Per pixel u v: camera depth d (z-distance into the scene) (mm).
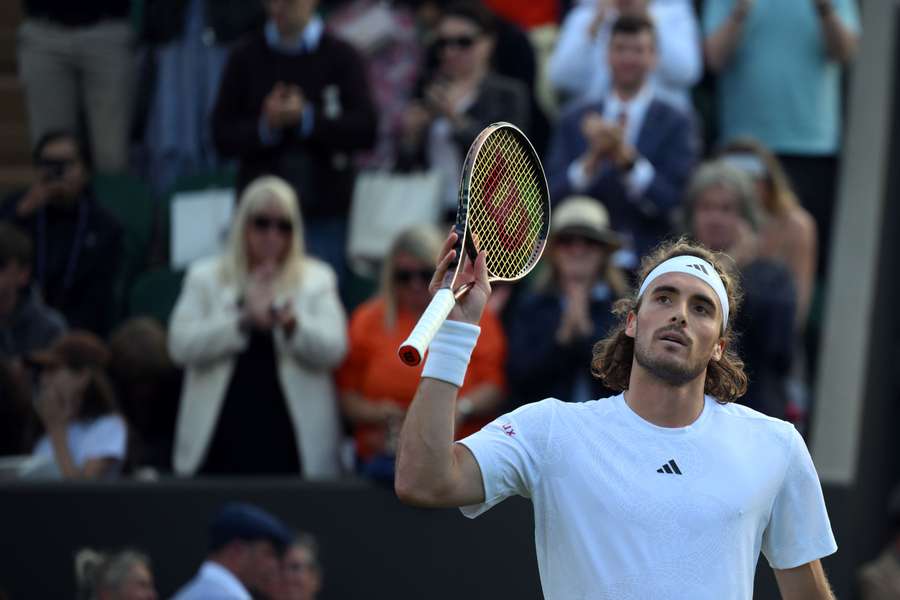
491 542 22750
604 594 11859
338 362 24922
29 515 23047
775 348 23625
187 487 23000
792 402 25516
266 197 25031
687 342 12164
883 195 30500
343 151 29344
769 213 27875
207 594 21156
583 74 30797
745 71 31172
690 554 11844
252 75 29578
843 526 24078
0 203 31328
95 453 24109
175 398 25938
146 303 29922
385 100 33188
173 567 22891
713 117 32531
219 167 32812
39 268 29000
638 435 12203
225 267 25281
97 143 33125
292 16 29391
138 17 33438
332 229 29578
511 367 24781
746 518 12078
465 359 11875
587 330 24359
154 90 32938
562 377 24484
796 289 24078
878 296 30047
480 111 29469
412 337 11211
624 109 27953
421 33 33438
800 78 31016
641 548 11852
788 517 12469
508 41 31734
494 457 12070
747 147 28000
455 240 11969
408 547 22797
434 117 29562
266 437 24547
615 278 24812
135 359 25625
